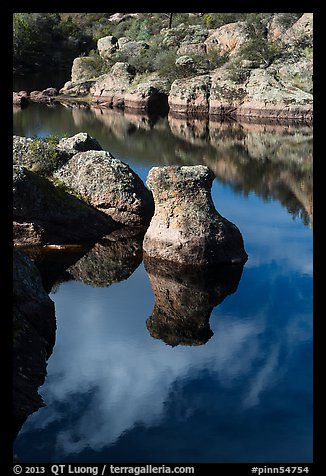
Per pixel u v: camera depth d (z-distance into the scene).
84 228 17.89
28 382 10.05
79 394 10.05
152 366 11.06
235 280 15.15
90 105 58.31
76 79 69.19
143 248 16.38
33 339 11.07
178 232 15.66
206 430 9.29
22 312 11.37
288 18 61.09
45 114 49.72
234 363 11.23
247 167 29.91
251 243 18.00
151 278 15.27
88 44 84.50
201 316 13.23
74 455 8.66
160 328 12.62
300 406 9.87
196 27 69.06
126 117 50.22
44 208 17.14
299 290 14.44
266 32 62.03
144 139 38.56
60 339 12.03
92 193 19.02
